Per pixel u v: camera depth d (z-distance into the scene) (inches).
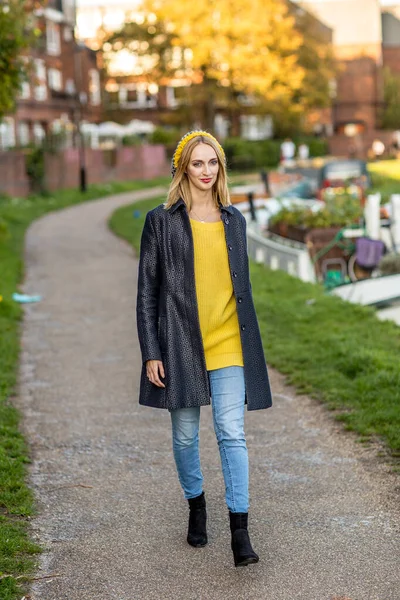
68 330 433.1
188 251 170.6
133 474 229.1
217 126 2497.5
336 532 186.5
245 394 173.5
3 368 343.6
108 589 164.9
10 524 191.6
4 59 661.9
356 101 3449.8
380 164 2402.8
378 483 212.7
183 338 171.2
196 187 173.9
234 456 170.1
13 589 162.6
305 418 271.6
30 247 808.3
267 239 629.6
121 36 2240.4
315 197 1130.7
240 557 165.8
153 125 2532.0
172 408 170.1
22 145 1565.0
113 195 1547.7
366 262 524.7
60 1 2164.1
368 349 336.5
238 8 2100.1
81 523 196.7
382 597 157.9
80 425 275.1
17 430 267.1
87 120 2320.4
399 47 3686.0
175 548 182.4
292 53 2422.5
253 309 173.6
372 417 259.4
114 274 626.5
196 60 2114.9
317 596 159.5
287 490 212.5
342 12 3467.0
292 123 2691.9
